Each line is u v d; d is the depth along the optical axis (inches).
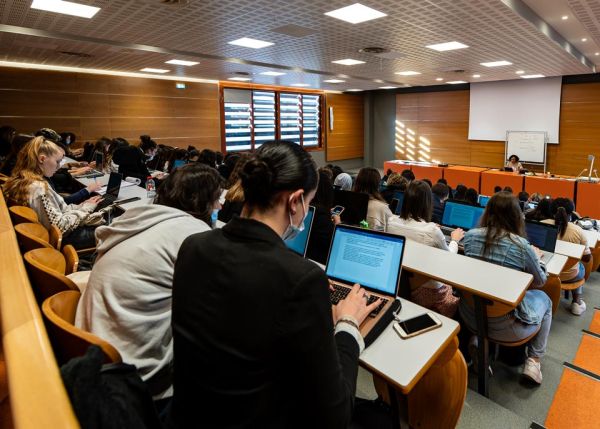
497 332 83.4
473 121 445.1
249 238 32.3
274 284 29.3
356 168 561.3
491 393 88.0
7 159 135.3
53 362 24.4
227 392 30.0
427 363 48.4
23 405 19.8
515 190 342.0
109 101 323.0
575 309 133.3
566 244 120.9
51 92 293.4
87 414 23.4
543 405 84.4
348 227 66.8
